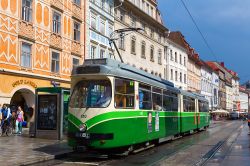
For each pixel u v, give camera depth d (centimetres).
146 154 1636
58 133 2102
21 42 2666
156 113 1914
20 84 2652
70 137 1452
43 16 2934
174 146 2020
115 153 1557
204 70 9338
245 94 17188
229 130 3828
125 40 4531
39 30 2880
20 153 1512
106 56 4047
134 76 1631
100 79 1468
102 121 1412
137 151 1692
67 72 3256
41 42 2900
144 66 5106
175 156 1572
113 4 4253
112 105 1439
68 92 2167
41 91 2173
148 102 1792
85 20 3581
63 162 1372
